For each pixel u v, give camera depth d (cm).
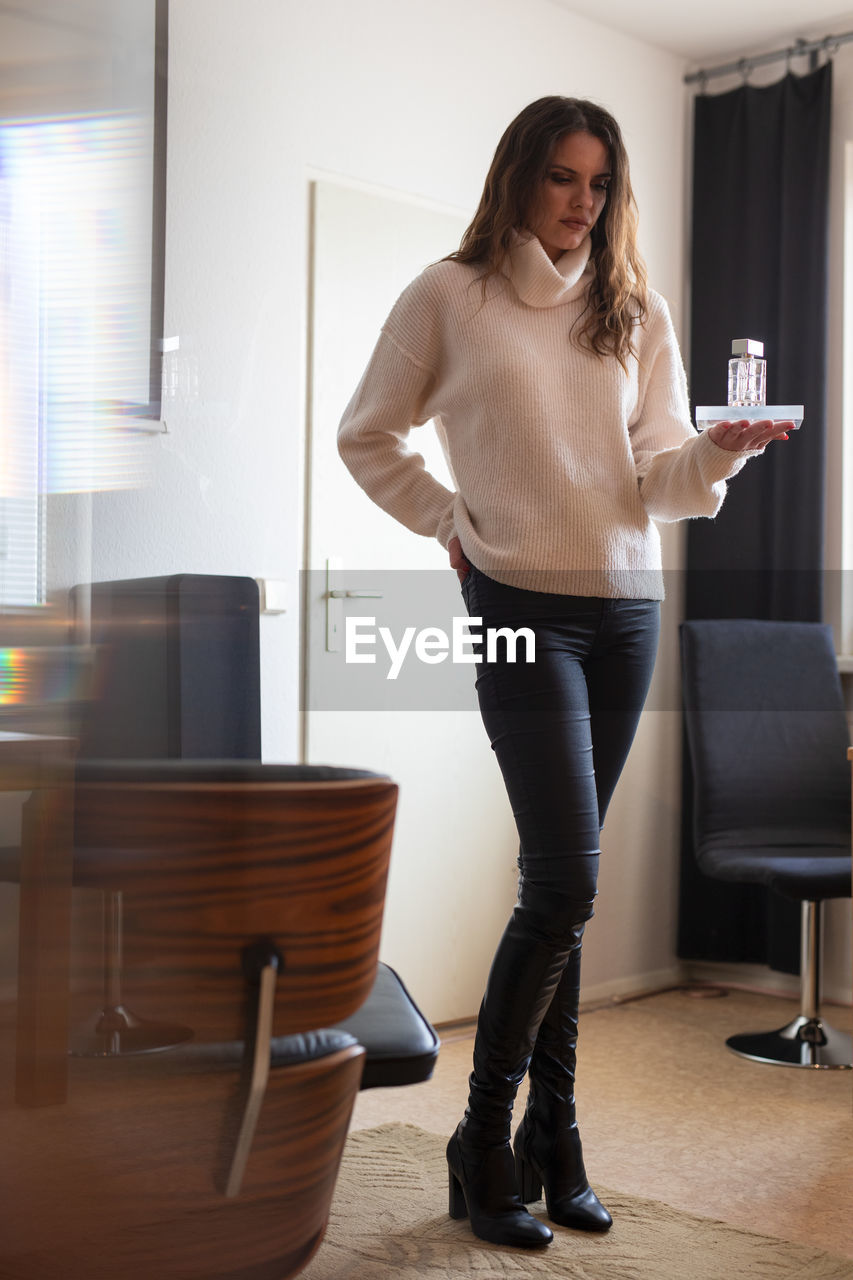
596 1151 226
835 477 346
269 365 261
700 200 363
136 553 153
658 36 351
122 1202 95
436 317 180
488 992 177
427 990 295
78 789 96
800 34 350
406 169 294
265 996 93
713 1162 220
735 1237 182
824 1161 221
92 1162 94
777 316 348
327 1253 172
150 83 226
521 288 175
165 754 129
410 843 293
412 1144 219
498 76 316
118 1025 95
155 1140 95
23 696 110
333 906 97
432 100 300
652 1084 268
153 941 94
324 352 274
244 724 149
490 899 310
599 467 174
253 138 261
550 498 171
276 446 262
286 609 266
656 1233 183
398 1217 186
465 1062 274
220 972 94
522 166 173
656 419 184
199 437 244
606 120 175
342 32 280
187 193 247
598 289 177
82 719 113
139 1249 95
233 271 256
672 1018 326
